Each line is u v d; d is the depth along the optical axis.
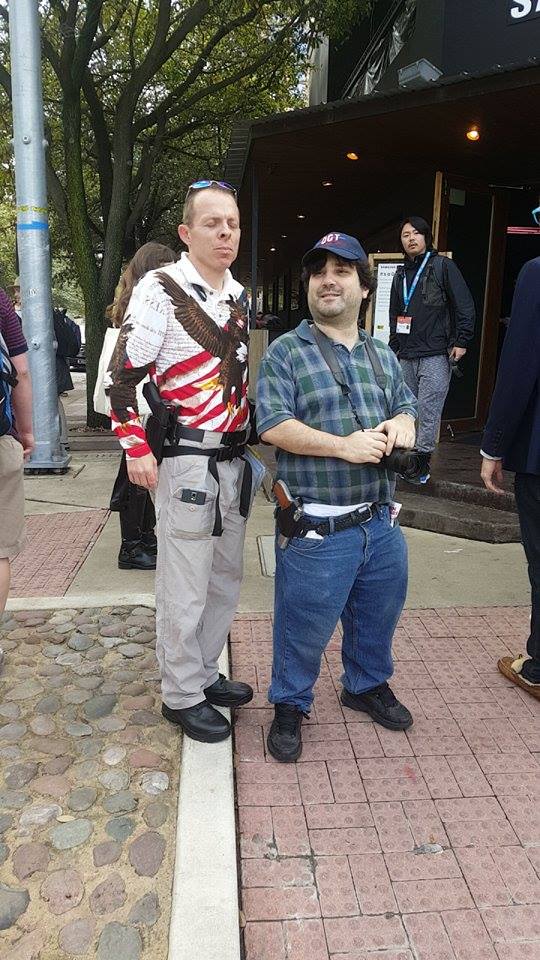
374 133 6.07
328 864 1.91
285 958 1.64
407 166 7.29
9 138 10.92
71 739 2.45
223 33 10.27
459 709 2.65
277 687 2.39
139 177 11.43
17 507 2.80
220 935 1.65
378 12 9.83
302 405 2.21
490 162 6.95
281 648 2.36
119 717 2.59
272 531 4.82
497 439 2.56
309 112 5.78
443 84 5.04
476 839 2.01
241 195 9.27
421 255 5.14
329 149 6.64
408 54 7.83
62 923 1.72
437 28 6.87
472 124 5.77
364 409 2.23
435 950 1.66
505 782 2.25
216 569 2.50
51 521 5.17
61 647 3.12
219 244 2.18
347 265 2.14
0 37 10.09
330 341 2.26
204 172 15.83
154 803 2.14
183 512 2.25
